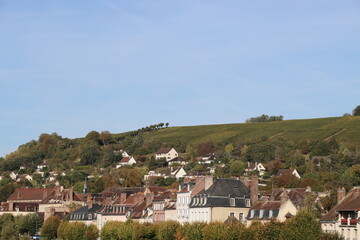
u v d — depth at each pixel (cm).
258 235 18238
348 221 17238
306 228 17200
